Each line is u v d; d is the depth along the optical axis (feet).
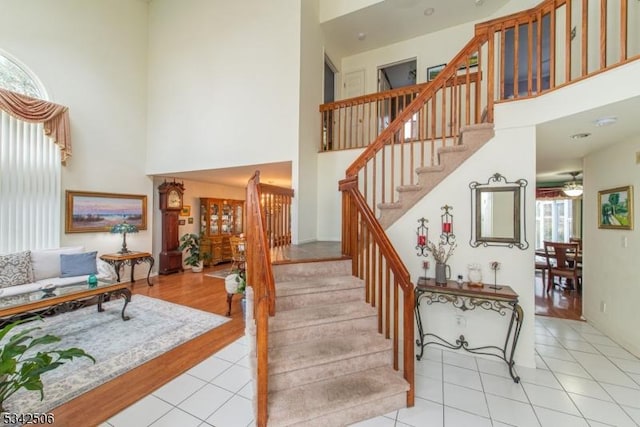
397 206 10.33
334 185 15.38
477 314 9.32
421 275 10.03
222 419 6.40
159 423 6.29
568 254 18.63
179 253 21.98
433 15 16.19
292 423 5.66
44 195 14.98
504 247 8.96
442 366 8.69
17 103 13.74
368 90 19.76
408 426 6.15
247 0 15.57
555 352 9.62
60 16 15.78
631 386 7.64
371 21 16.60
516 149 8.79
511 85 15.40
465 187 9.46
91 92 17.07
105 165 17.71
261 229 7.62
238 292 12.52
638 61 6.24
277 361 6.57
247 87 15.51
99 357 9.14
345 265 10.18
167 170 18.81
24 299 10.19
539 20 8.40
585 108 7.20
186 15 17.93
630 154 9.77
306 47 14.76
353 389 6.54
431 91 10.32
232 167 16.28
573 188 18.29
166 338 10.53
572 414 6.54
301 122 14.15
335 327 7.89
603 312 11.30
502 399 7.10
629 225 9.75
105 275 14.88
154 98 19.40
